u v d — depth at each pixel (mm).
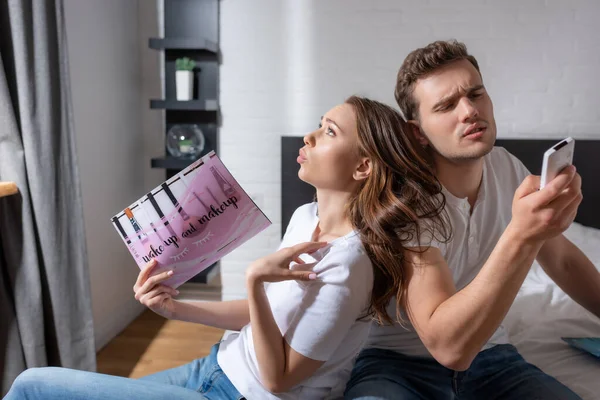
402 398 949
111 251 2545
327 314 890
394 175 1012
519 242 766
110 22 2463
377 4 2549
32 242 1736
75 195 1907
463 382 1110
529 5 2471
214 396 994
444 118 1058
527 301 1684
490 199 1212
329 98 2643
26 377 893
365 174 1003
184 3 2611
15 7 1650
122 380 892
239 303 1192
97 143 2379
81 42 2227
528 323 1521
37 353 1764
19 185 1703
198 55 2641
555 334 1444
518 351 1354
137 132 2779
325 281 907
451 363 841
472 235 1151
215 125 2688
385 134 1001
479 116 1038
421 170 1017
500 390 1104
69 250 1891
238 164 2740
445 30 2533
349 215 1007
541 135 2549
